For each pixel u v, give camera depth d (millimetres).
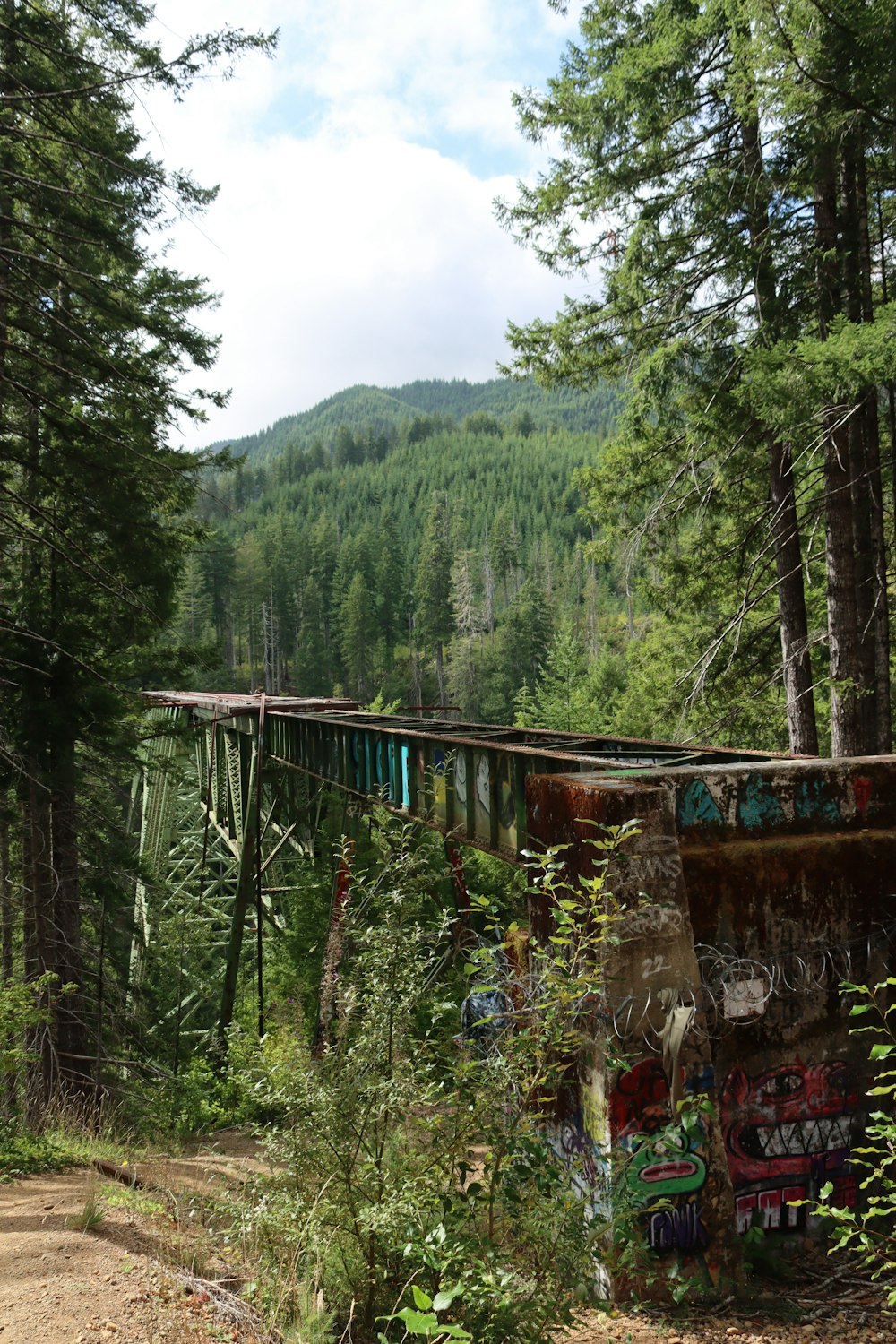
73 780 14766
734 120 12625
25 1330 3561
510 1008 4375
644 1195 4410
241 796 22453
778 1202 5094
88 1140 8367
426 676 100812
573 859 4973
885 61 9039
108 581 14055
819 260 11547
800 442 11070
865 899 5379
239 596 99875
